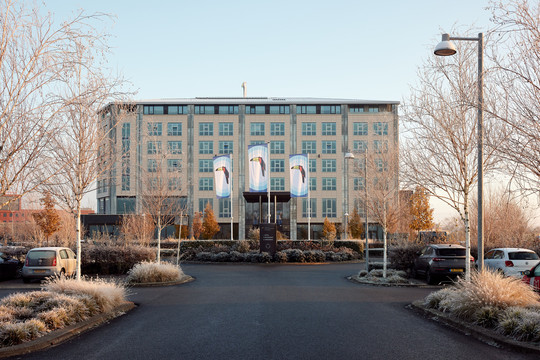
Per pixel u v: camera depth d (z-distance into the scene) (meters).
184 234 62.12
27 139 7.93
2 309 9.41
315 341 8.37
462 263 18.42
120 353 7.56
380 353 7.49
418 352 7.56
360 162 25.22
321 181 71.31
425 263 19.50
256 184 42.06
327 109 72.50
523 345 7.66
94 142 13.20
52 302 10.27
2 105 7.59
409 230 37.50
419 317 11.10
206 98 76.75
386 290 17.03
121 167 14.85
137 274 19.53
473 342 8.34
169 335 9.00
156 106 71.56
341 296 15.16
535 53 8.02
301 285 18.64
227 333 9.13
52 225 34.25
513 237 26.56
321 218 70.75
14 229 50.06
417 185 15.04
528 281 12.24
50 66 8.11
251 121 71.94
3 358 7.26
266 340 8.46
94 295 11.38
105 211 71.50
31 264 19.58
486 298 9.87
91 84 11.70
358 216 63.50
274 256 32.88
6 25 7.55
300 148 71.81
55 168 12.05
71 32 8.34
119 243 29.08
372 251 39.84
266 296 15.09
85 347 8.02
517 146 8.34
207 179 70.62
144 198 26.34
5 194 7.74
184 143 70.94
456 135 13.62
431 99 13.95
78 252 13.35
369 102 72.62
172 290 17.12
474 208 28.14
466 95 10.97
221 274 24.09
